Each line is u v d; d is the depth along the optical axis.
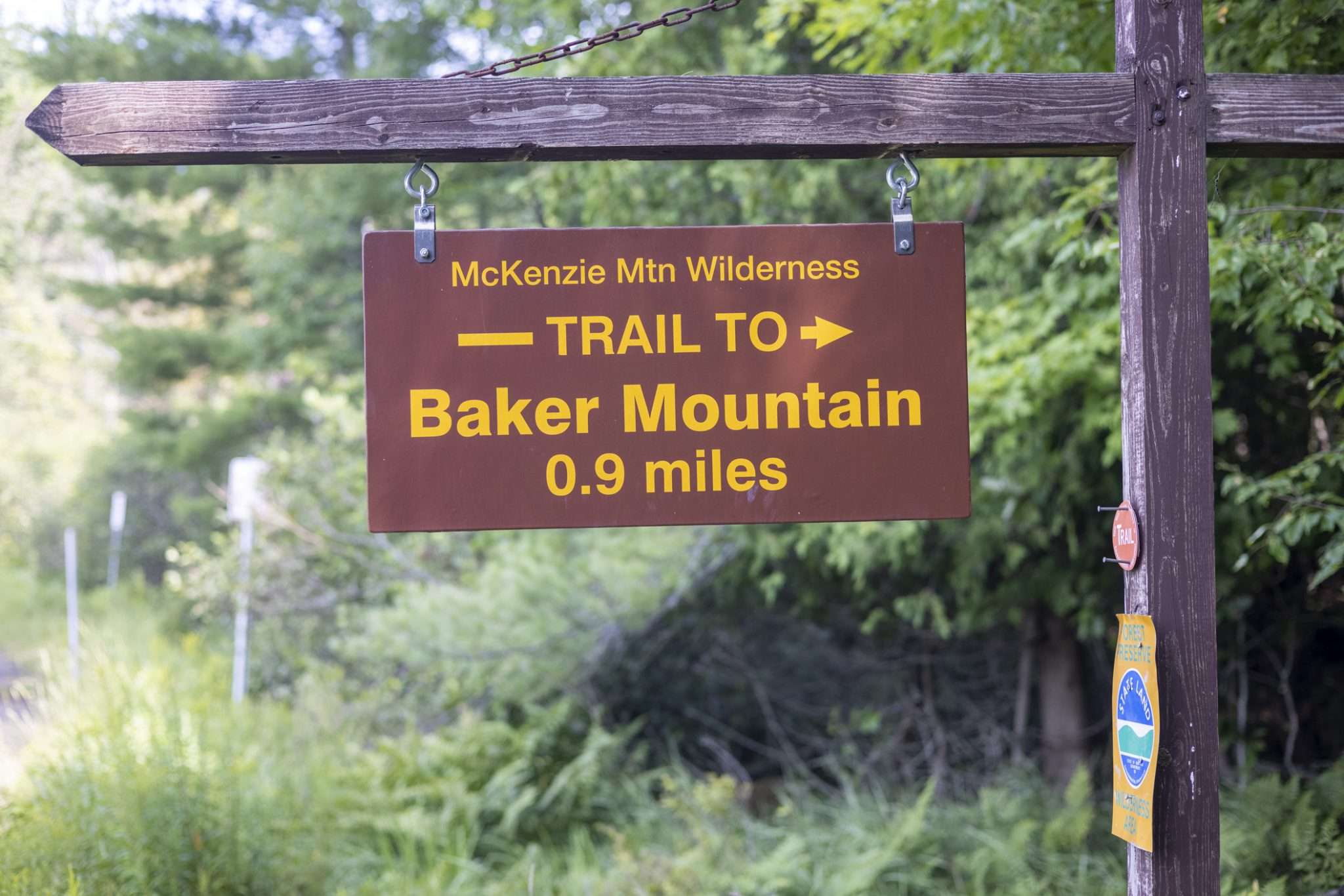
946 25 4.92
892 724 8.54
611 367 2.92
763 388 2.93
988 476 6.84
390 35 14.15
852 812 7.00
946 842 6.44
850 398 2.93
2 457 20.06
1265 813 5.39
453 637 7.64
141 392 17.61
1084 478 6.66
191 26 15.95
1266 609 7.24
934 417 2.93
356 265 14.77
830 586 8.22
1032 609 7.96
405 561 8.58
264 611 9.36
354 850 6.47
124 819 4.98
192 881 4.95
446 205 13.36
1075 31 4.96
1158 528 2.72
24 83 14.52
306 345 15.16
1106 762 7.93
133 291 17.27
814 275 2.95
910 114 2.82
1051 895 5.83
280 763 6.94
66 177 16.81
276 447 9.84
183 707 6.95
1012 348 5.78
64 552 17.30
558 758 7.60
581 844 6.96
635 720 8.83
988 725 8.34
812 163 7.18
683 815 6.80
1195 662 2.69
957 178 6.62
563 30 8.00
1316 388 5.73
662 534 7.63
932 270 2.96
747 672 8.79
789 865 5.91
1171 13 2.82
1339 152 2.90
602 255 2.94
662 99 2.81
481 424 2.90
